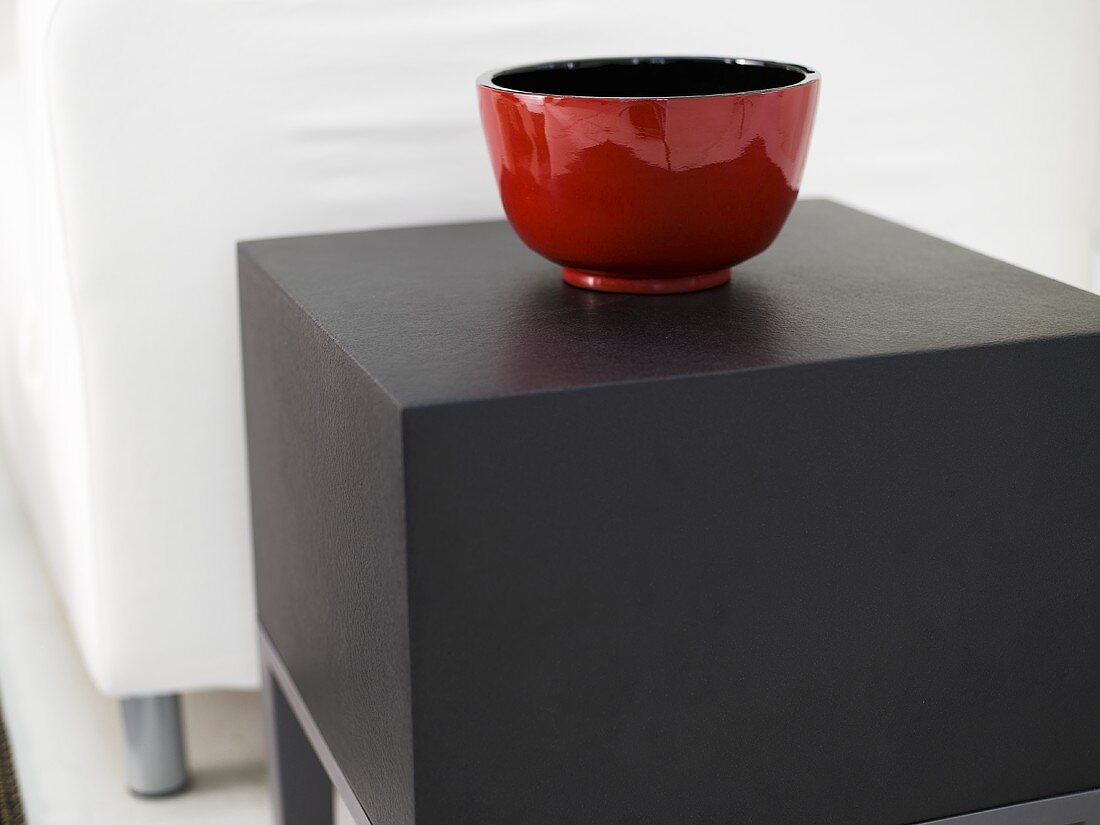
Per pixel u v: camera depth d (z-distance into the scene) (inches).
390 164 41.0
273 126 39.5
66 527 44.4
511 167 31.4
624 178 29.8
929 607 29.1
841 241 37.9
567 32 41.9
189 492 41.8
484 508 25.6
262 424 36.9
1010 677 30.2
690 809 28.6
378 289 33.3
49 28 37.4
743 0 43.6
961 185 48.0
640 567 26.9
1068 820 31.7
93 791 47.6
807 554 27.9
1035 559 29.6
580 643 26.9
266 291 34.7
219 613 43.2
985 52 46.8
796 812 29.5
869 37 45.5
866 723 29.4
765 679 28.4
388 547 26.4
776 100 29.7
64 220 38.8
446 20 40.5
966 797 30.8
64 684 54.6
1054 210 49.2
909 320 29.8
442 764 26.7
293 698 37.0
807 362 26.8
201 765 49.4
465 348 28.2
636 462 26.3
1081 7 47.4
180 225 39.5
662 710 27.8
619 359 27.2
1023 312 30.4
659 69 35.5
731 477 27.0
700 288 32.7
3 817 44.7
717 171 29.9
